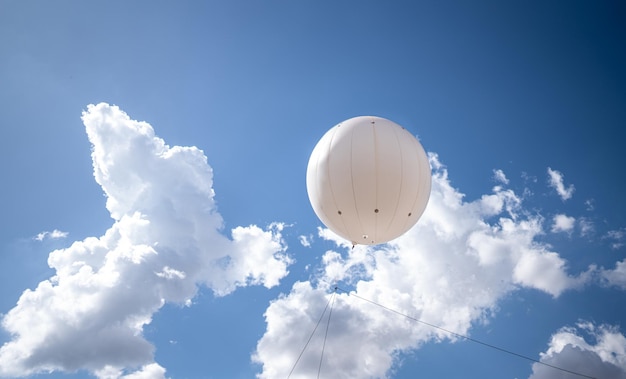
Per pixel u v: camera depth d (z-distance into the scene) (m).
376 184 9.45
